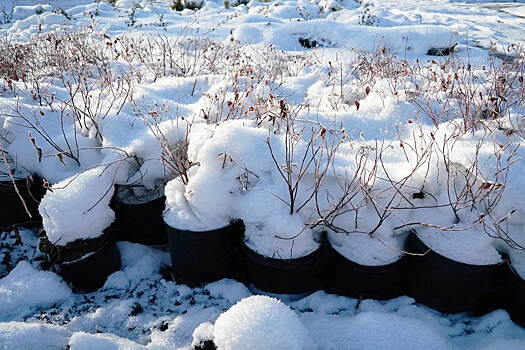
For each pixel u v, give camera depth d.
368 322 2.24
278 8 9.57
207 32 7.78
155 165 2.82
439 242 2.25
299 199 2.37
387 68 4.78
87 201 2.51
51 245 2.59
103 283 2.72
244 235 2.46
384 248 2.34
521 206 2.16
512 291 2.25
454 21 8.97
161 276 2.78
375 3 12.26
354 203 2.37
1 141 3.09
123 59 5.59
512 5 11.09
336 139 3.13
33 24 8.36
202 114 3.27
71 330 2.37
